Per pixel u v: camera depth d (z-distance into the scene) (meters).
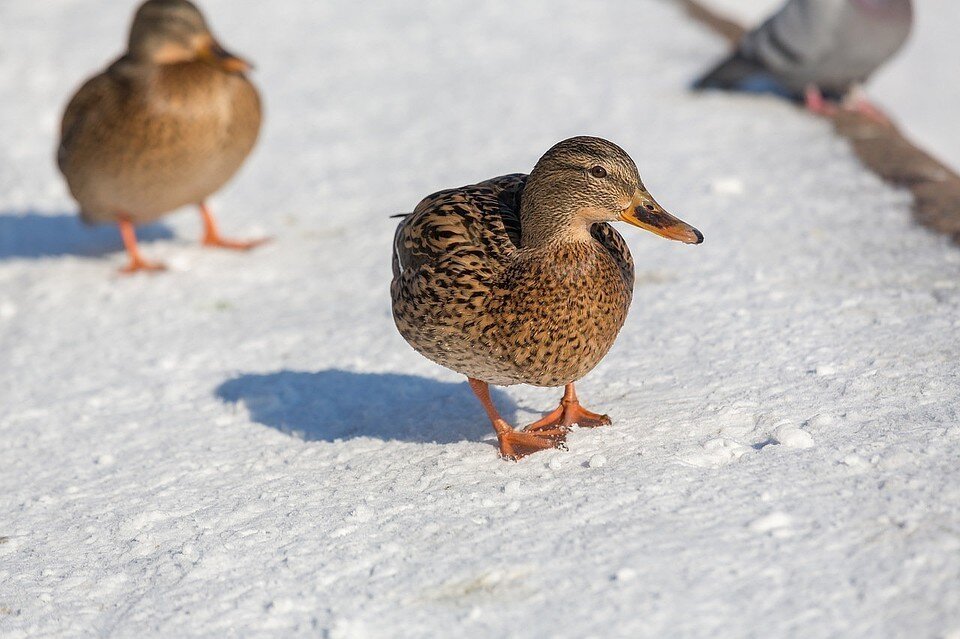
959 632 5.67
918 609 5.89
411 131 18.14
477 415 9.52
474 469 8.37
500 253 8.05
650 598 6.27
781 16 17.42
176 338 12.34
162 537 8.05
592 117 17.78
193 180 14.55
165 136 14.10
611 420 8.79
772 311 10.52
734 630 5.94
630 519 7.12
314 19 24.75
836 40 16.88
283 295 13.25
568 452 8.34
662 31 22.56
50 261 15.34
